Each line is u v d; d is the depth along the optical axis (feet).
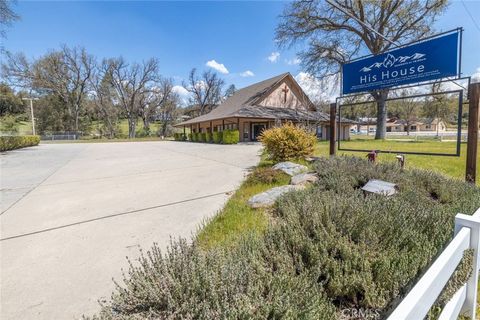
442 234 6.75
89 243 9.57
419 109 149.07
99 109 146.30
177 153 45.55
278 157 25.43
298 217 8.00
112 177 22.79
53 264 8.10
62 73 132.77
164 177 22.39
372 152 19.60
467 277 4.96
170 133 161.68
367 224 7.02
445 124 171.94
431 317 4.63
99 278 7.31
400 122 181.88
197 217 12.07
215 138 76.74
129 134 150.00
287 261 5.94
